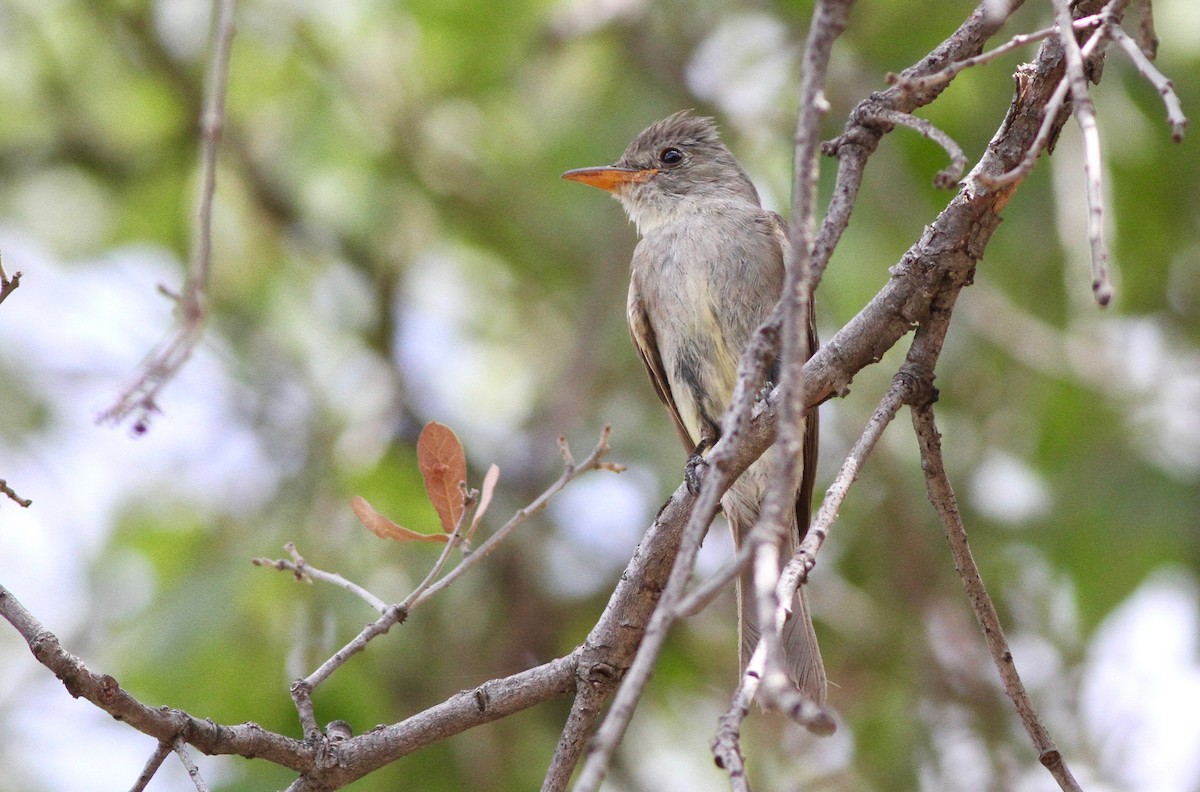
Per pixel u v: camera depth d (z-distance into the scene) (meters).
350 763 5.94
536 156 12.52
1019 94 6.20
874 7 11.77
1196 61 10.85
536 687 6.28
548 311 13.19
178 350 4.79
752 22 12.72
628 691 3.97
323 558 10.38
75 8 12.79
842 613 11.76
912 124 4.89
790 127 12.42
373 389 12.46
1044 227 11.27
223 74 5.26
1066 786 5.96
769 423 6.52
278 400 12.04
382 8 12.07
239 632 9.98
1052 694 11.32
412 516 10.69
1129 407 11.12
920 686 11.37
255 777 9.61
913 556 11.57
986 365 11.80
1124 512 10.74
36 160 12.87
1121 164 11.09
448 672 10.61
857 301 11.12
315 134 12.39
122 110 13.09
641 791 11.41
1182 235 11.39
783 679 3.92
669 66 12.55
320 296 12.80
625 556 11.68
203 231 5.03
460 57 12.28
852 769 11.27
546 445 11.50
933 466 6.18
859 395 11.95
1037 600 11.62
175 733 5.56
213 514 11.27
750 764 11.33
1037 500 11.25
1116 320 11.57
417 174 12.56
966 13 11.56
